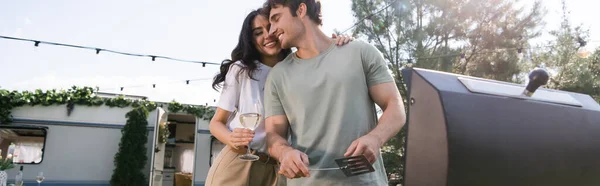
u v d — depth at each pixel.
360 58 1.27
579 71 7.96
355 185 1.16
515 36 7.95
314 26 1.37
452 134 0.69
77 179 7.36
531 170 0.77
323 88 1.26
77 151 7.46
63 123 7.41
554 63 8.09
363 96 1.25
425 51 7.70
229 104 1.68
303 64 1.34
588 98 0.98
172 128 9.97
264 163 1.67
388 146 7.37
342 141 1.19
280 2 1.34
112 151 7.66
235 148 1.59
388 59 7.84
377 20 7.99
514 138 0.75
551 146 0.80
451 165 0.68
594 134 0.87
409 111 0.79
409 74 0.81
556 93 0.92
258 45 1.74
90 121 7.61
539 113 0.81
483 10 7.88
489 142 0.72
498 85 0.83
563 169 0.81
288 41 1.34
